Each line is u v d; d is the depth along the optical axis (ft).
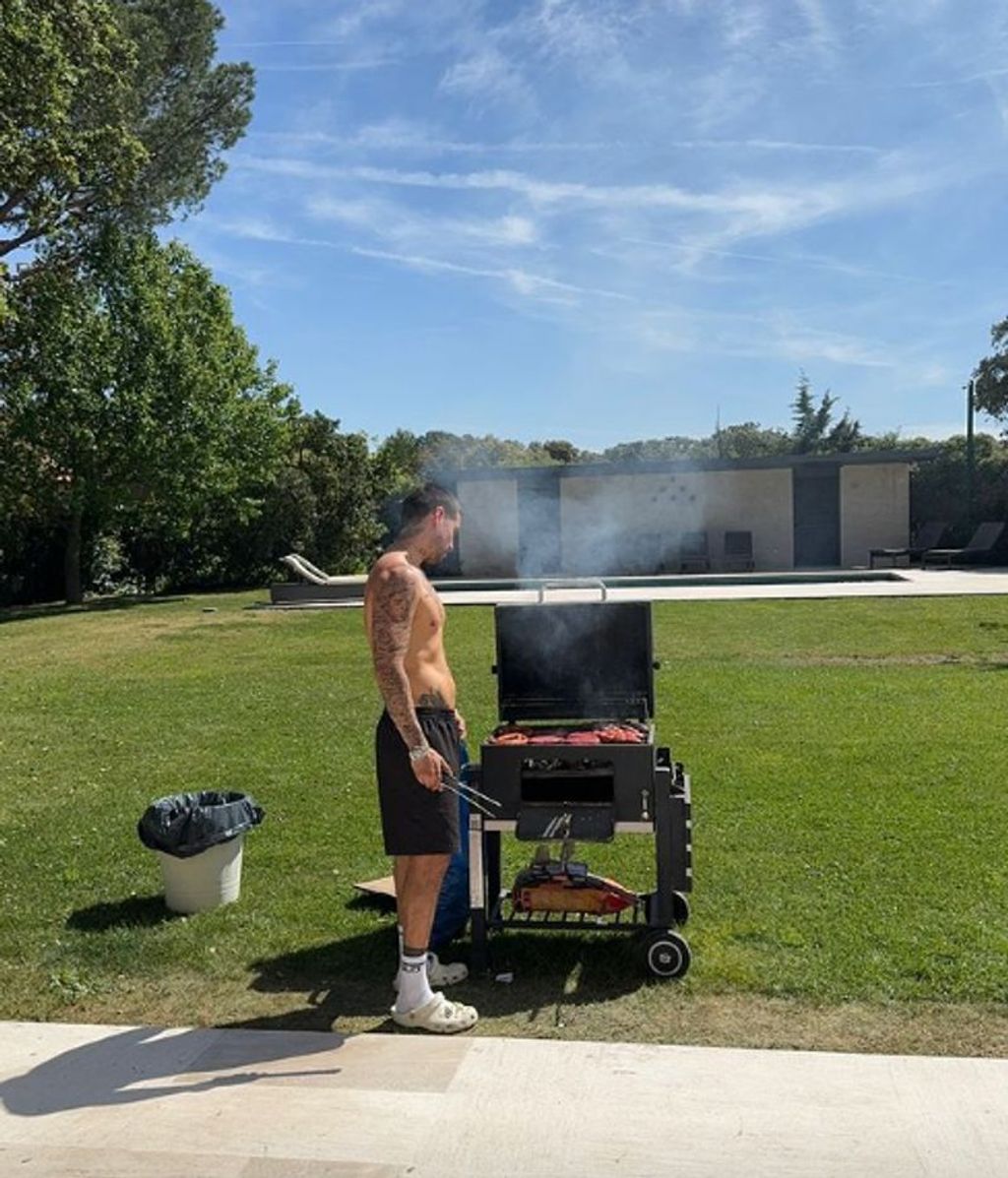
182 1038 10.52
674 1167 8.13
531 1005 11.12
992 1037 10.11
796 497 87.35
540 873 12.16
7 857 16.57
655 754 11.71
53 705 30.63
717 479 86.69
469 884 12.32
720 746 22.21
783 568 86.02
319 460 85.05
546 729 12.32
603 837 11.34
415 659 11.01
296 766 22.03
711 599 55.42
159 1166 8.34
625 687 12.71
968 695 27.43
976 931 12.42
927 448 97.40
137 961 12.53
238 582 84.43
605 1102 9.07
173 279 70.28
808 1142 8.40
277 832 17.43
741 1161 8.17
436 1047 10.18
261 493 82.89
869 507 86.69
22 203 60.03
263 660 38.70
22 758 23.70
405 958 10.68
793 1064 9.61
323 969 12.21
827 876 14.43
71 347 65.00
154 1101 9.31
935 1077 9.31
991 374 103.45
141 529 80.84
